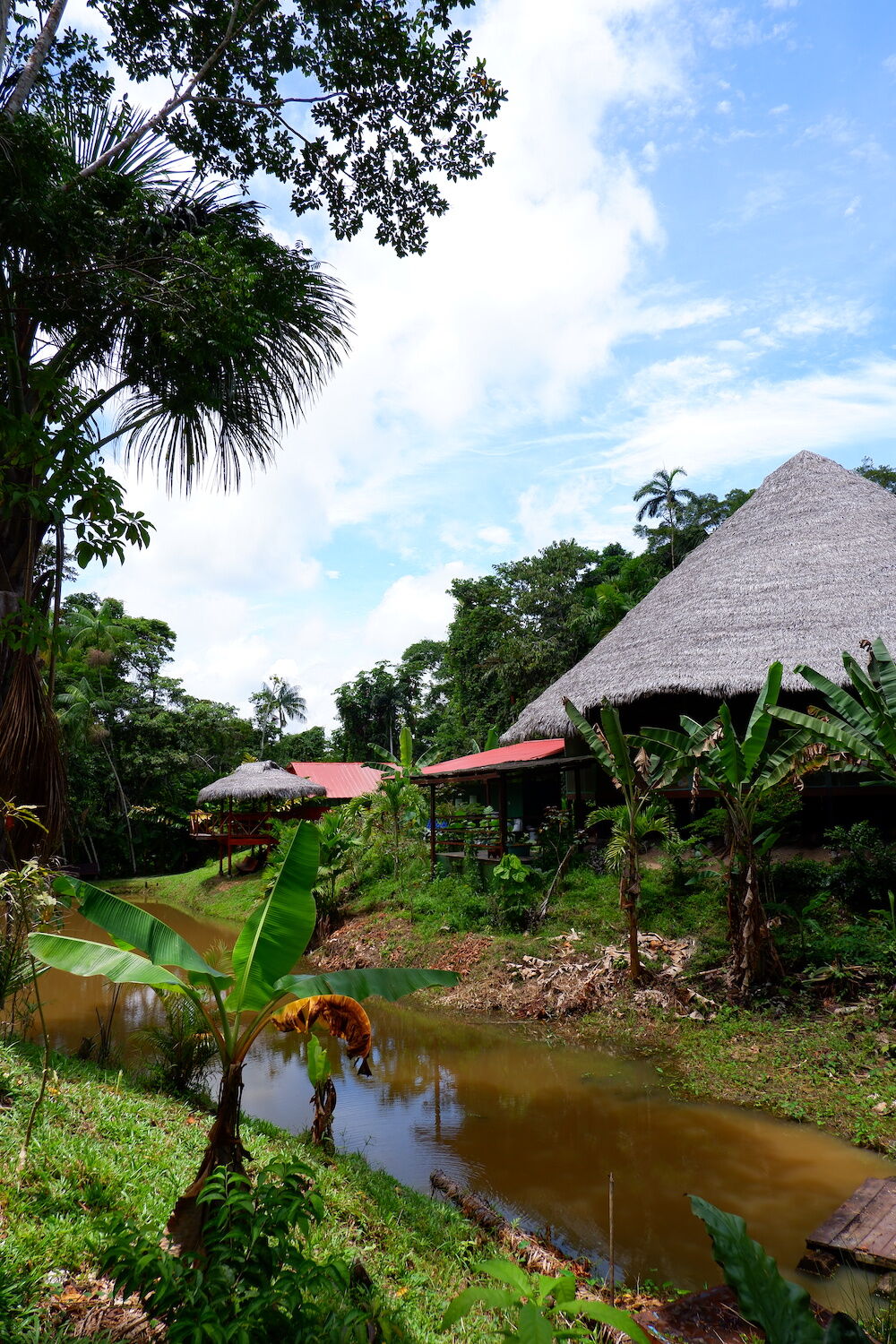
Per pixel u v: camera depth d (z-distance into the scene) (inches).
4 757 245.3
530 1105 322.3
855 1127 287.0
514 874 587.8
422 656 2032.5
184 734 1553.9
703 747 418.0
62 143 252.2
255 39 316.8
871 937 404.2
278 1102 327.9
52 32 267.4
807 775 545.6
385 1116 312.2
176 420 325.1
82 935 697.6
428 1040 421.7
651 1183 249.6
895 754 375.6
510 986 485.4
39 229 238.5
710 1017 400.5
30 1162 165.3
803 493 689.0
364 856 834.2
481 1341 142.1
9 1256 129.3
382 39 311.9
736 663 548.4
